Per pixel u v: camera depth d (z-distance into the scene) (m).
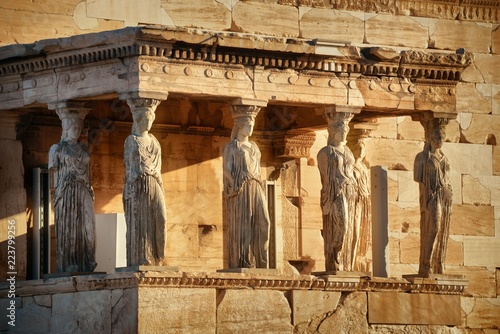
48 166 24.14
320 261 27.23
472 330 28.45
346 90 24.58
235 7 26.62
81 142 23.97
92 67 23.47
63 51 23.62
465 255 28.52
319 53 24.14
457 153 28.67
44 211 25.16
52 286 23.59
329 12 27.53
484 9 29.09
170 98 25.80
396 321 24.67
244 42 23.52
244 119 23.84
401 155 28.09
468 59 25.23
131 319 22.55
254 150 23.95
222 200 26.47
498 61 29.16
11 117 24.83
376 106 24.81
